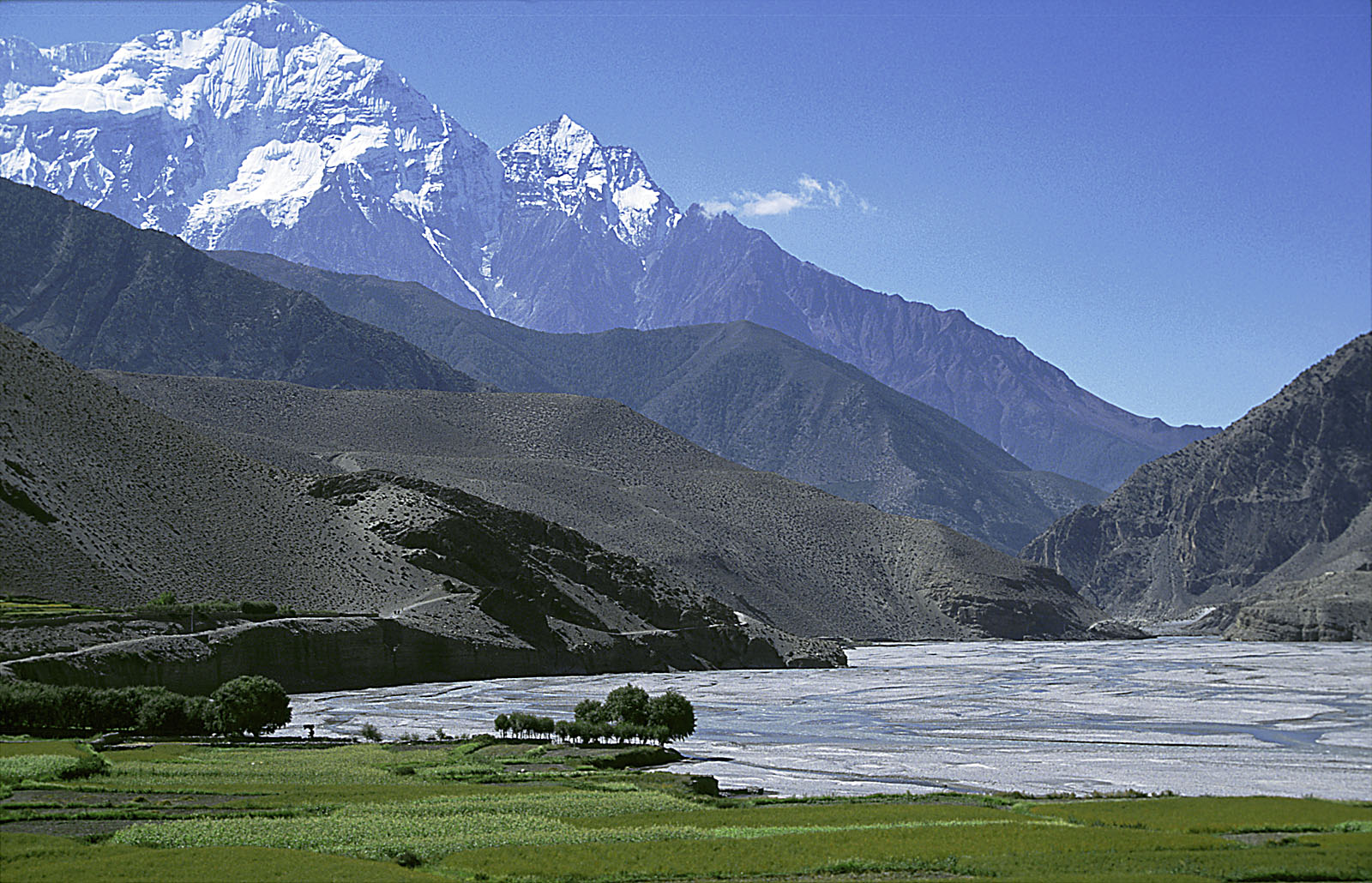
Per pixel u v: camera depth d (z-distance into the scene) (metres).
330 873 53.25
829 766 95.38
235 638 145.50
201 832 60.50
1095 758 101.75
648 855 58.34
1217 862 57.06
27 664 118.50
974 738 115.25
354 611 179.25
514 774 82.12
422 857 57.66
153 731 101.19
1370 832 66.06
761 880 55.03
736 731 119.56
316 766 84.19
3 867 53.28
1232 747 109.94
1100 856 58.00
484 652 182.00
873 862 56.88
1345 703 151.62
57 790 72.38
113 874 52.34
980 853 59.00
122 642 133.50
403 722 121.38
